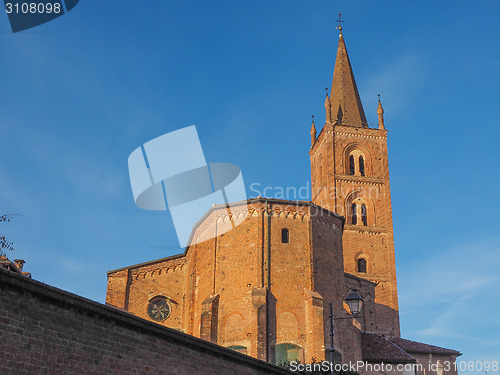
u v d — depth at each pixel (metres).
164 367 19.48
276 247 47.09
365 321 66.50
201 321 45.75
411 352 63.34
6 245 21.41
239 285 46.25
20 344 14.77
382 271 80.00
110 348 17.50
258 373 24.67
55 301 16.03
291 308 45.47
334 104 94.56
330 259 49.41
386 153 87.62
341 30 102.12
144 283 57.69
